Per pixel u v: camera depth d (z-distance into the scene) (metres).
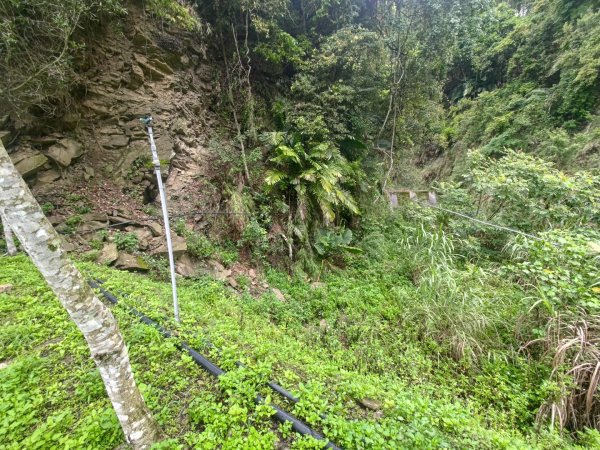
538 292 4.18
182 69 7.07
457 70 18.86
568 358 3.57
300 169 6.89
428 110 10.14
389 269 6.60
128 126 6.18
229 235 6.20
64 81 5.14
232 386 2.38
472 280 5.39
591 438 2.80
